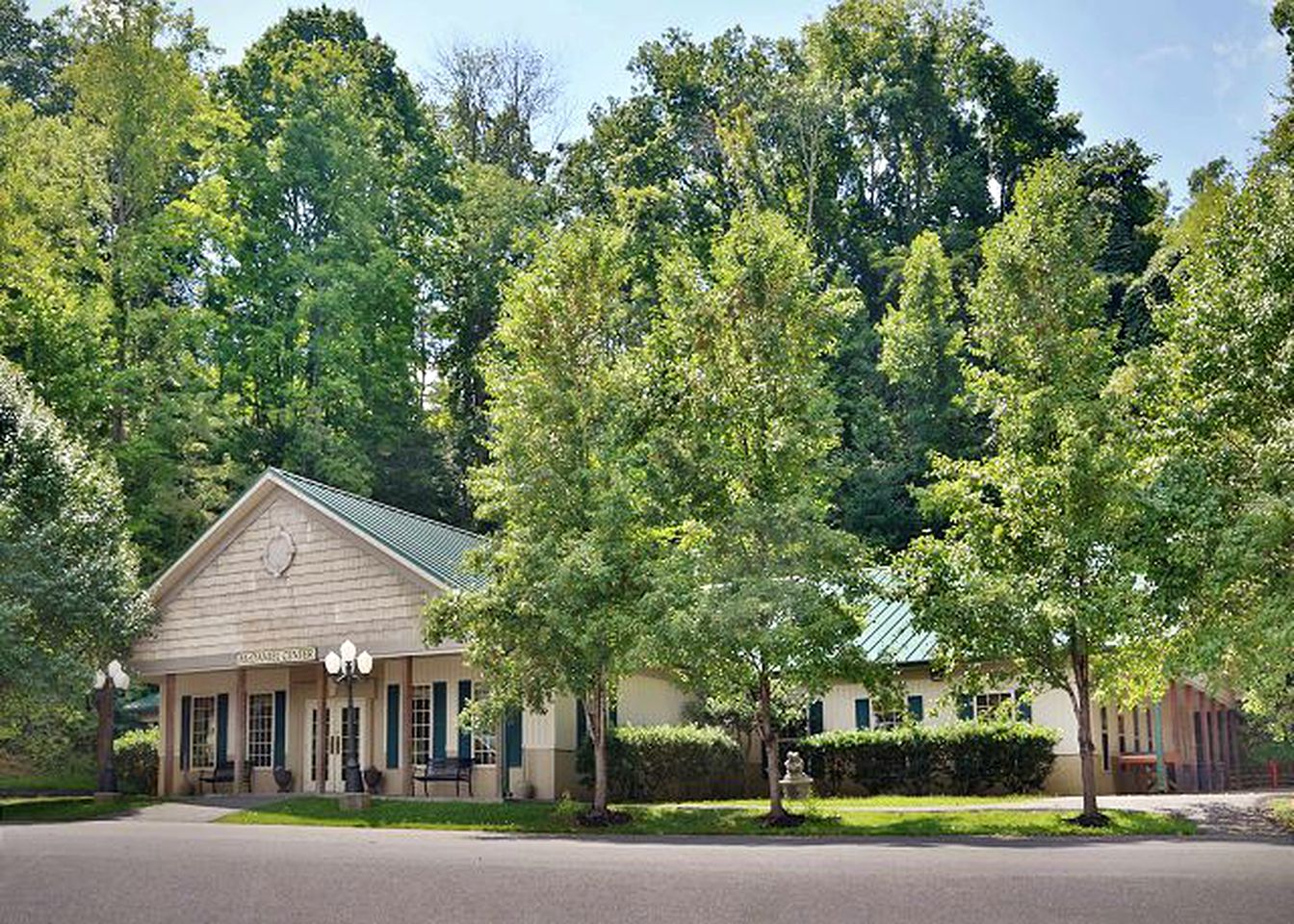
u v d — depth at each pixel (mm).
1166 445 22266
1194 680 31844
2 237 44469
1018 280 22609
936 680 30016
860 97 67812
